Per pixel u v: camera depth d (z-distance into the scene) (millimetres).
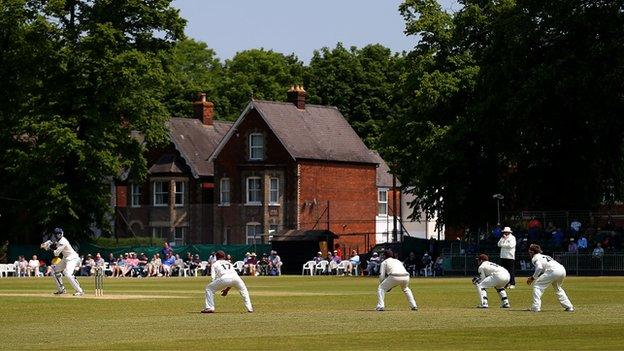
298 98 119812
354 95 147375
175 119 122812
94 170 98000
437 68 93062
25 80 98188
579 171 85250
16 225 101062
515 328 30391
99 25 96688
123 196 121875
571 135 83938
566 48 80938
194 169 119000
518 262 76125
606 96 77500
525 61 81750
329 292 51844
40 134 96938
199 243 116500
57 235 49312
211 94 148500
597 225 78250
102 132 98000
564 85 77062
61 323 33281
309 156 114500
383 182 128375
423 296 46562
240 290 37406
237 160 116188
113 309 39406
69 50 96938
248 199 115438
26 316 36250
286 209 113812
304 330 30297
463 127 85000
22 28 97312
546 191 86625
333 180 117250
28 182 97125
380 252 89000
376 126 144875
